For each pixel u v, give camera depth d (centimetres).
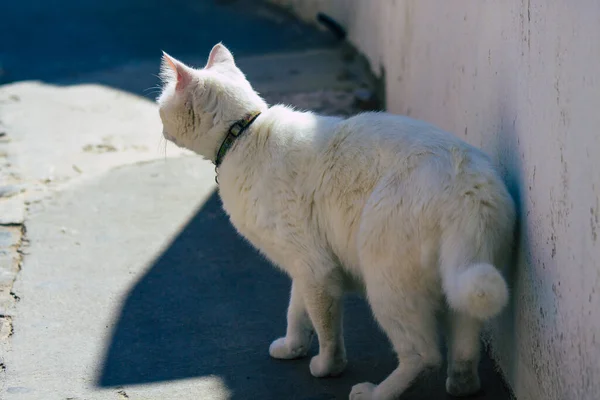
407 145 332
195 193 609
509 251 333
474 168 318
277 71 874
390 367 389
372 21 814
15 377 391
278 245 361
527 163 323
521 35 330
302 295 366
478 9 403
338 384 376
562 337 286
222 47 408
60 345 419
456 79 454
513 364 350
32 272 497
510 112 347
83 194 610
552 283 295
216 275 493
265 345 414
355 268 349
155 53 966
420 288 322
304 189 352
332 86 816
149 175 641
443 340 393
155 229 554
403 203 319
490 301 279
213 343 418
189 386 380
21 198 604
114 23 1097
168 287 479
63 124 750
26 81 881
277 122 367
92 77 887
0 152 689
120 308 456
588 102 259
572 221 275
